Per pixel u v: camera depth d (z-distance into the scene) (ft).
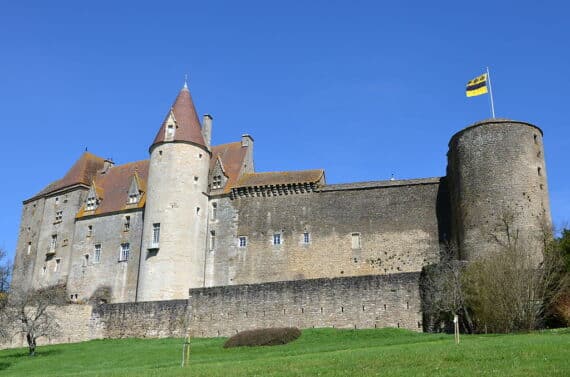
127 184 217.15
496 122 153.79
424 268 137.39
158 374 80.02
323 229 180.14
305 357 87.30
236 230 189.06
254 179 195.93
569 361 62.85
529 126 154.61
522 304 117.91
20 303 151.53
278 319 146.10
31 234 228.22
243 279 182.60
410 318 135.64
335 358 80.48
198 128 198.49
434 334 120.16
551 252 129.70
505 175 149.18
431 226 169.78
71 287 204.95
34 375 101.65
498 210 147.02
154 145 193.77
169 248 180.96
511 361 65.51
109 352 131.34
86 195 222.28
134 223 200.64
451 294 126.93
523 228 144.15
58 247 216.13
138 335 157.99
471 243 148.46
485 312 120.06
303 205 185.16
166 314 157.07
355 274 172.35
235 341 126.21
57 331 153.28
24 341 161.58
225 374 73.20
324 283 145.18
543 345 75.15
